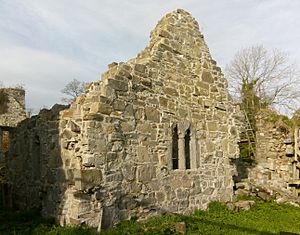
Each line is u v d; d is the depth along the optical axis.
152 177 10.50
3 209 12.26
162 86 11.34
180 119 11.79
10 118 21.88
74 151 9.02
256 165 17.55
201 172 12.31
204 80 12.97
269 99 31.53
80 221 8.37
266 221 11.61
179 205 11.28
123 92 9.94
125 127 9.84
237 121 13.93
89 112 9.08
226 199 13.19
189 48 12.68
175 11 12.53
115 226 9.13
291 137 17.95
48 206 9.71
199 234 9.40
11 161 13.43
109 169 9.20
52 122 9.87
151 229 9.16
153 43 11.85
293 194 17.22
